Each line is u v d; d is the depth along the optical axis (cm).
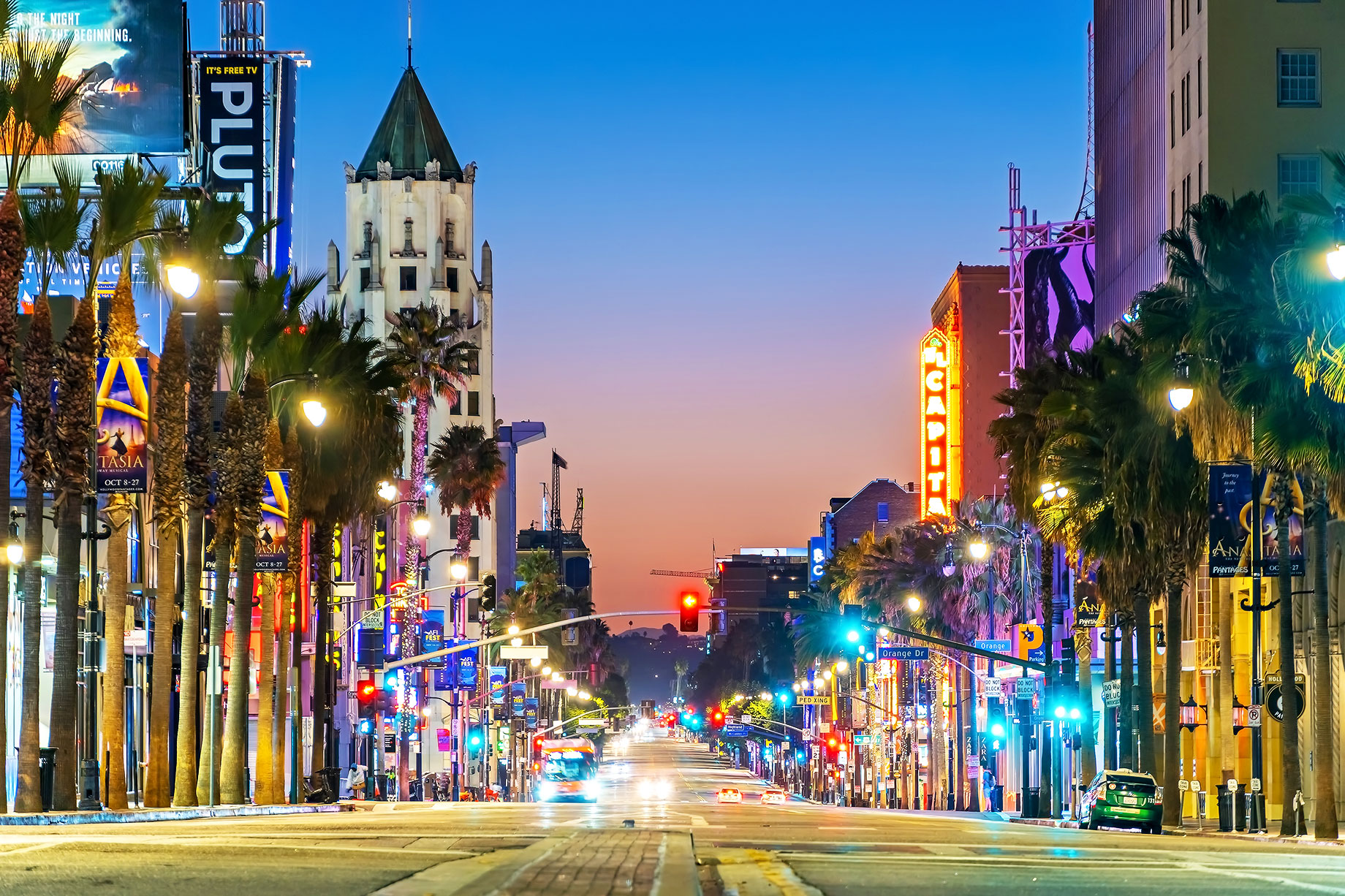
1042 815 6806
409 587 8819
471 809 5575
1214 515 4381
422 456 9350
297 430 5628
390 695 8056
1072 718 6669
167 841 2058
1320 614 4284
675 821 3906
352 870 1622
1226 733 5991
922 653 6788
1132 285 9000
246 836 2292
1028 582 9681
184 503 4384
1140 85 8869
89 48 7144
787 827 3497
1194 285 4816
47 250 3797
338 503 6078
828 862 1992
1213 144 7369
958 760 10844
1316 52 7375
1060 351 7169
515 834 2491
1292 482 4428
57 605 3744
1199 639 6906
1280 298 3969
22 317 5291
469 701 10912
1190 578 6456
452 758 9675
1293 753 4341
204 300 4516
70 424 3744
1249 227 4541
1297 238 4353
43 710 5209
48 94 3709
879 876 1748
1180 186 7912
